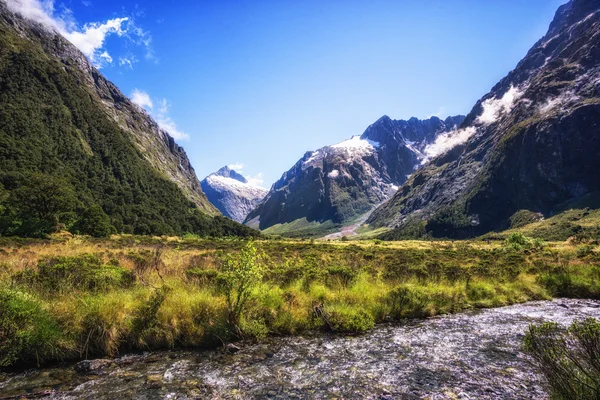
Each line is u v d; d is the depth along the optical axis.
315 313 13.52
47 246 44.88
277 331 12.41
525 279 23.20
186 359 9.91
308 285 16.55
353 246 85.00
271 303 13.30
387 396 7.63
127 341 10.52
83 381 8.47
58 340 9.62
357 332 12.84
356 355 10.34
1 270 15.17
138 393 7.84
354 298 15.54
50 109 184.00
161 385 8.25
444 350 10.80
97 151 193.00
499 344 11.40
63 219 75.19
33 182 76.50
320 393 7.82
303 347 11.07
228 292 11.93
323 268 20.55
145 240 76.75
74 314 10.35
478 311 16.72
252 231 191.62
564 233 169.62
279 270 17.55
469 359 9.97
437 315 15.78
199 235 152.38
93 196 139.00
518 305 18.25
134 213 138.62
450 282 21.25
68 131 183.50
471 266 29.70
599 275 23.47
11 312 9.23
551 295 20.98
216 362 9.73
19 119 154.88
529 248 65.31
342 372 9.03
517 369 9.16
